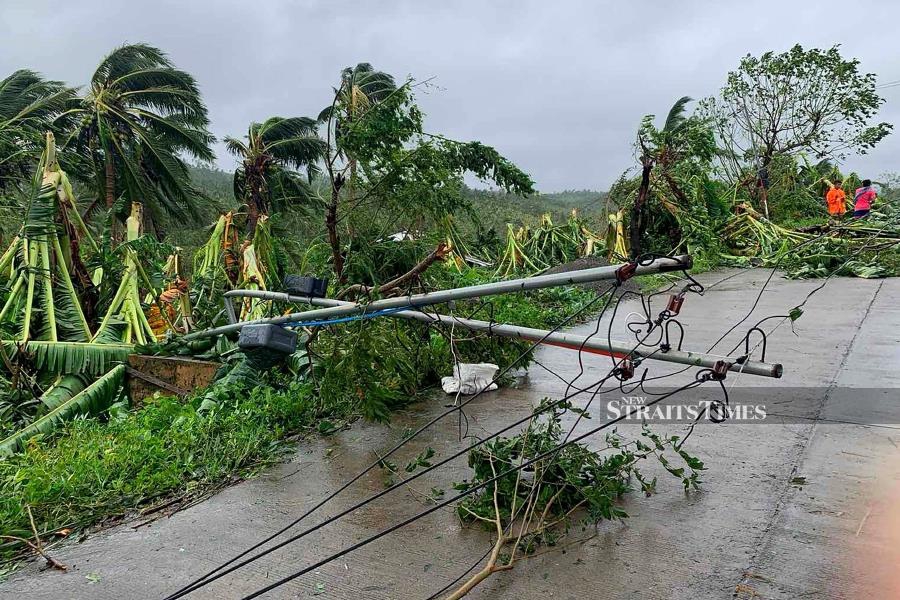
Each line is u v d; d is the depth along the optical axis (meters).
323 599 2.96
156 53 22.42
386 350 5.31
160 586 3.17
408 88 6.83
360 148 6.81
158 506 4.08
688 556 3.06
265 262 11.49
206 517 3.89
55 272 8.74
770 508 3.44
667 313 3.46
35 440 5.60
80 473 4.39
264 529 3.69
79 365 7.47
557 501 3.57
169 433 5.05
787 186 20.41
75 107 22.44
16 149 18.27
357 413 5.56
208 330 7.25
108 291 9.38
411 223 7.70
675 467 4.03
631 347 3.63
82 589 3.20
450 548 3.32
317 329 6.21
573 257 17.59
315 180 26.98
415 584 3.02
